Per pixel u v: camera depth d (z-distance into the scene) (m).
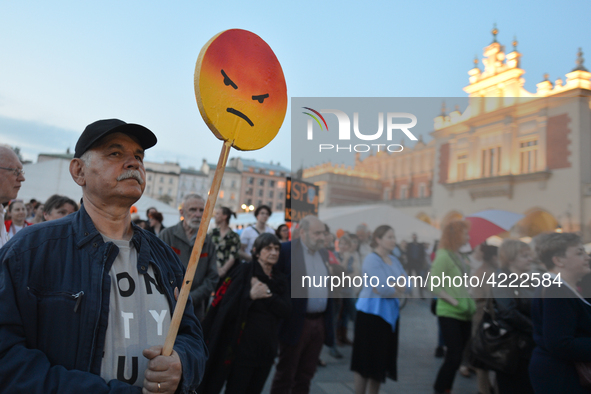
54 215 3.06
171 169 80.75
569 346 2.05
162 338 1.24
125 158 1.27
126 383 1.07
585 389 2.10
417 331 4.45
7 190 2.05
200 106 1.16
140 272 1.27
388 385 3.63
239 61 1.27
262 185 85.38
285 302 2.83
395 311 3.20
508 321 2.79
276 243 2.85
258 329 2.73
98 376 1.04
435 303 3.61
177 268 1.47
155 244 1.43
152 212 6.54
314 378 3.97
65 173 11.50
